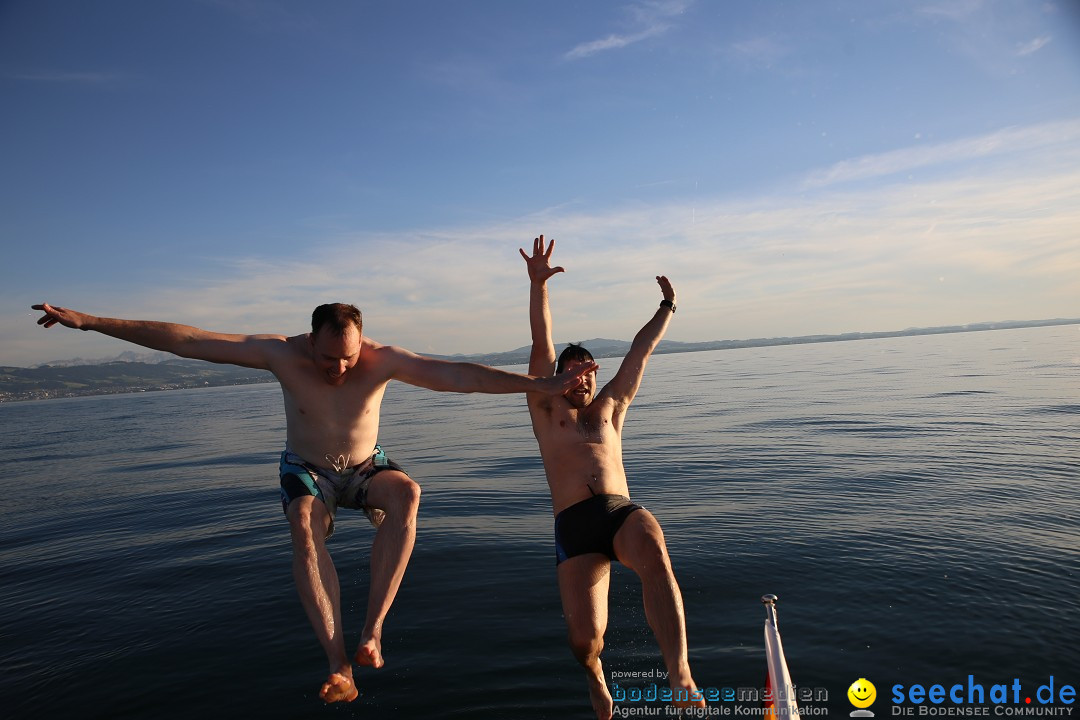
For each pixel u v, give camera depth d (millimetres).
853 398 21641
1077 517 6812
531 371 4328
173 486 12734
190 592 6230
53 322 3047
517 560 6547
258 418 31969
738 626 4738
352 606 5551
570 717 3705
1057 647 4176
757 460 11453
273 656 4707
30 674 4707
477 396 42031
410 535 3301
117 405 60750
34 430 33000
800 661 4191
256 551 7477
